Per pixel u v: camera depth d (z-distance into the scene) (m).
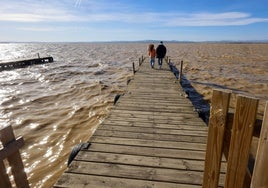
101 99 12.12
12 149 2.18
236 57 39.94
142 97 8.23
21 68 26.36
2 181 2.11
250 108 1.39
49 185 4.93
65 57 44.31
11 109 10.45
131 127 5.17
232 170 1.56
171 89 9.77
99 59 38.12
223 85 15.36
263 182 1.36
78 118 9.20
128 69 24.06
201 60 33.97
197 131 4.96
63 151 6.46
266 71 22.22
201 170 3.40
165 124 5.38
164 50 15.96
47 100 12.07
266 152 1.31
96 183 3.07
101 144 4.26
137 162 3.61
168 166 3.51
